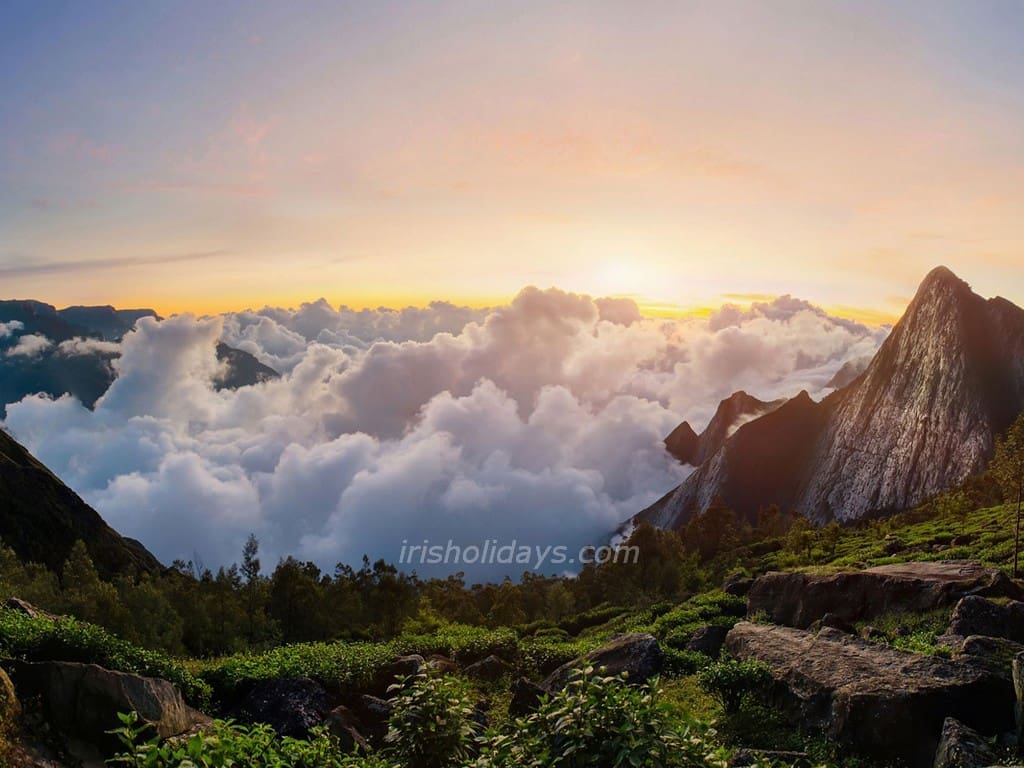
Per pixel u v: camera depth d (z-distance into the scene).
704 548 133.88
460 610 86.31
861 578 31.06
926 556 43.19
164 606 61.88
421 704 11.09
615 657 26.31
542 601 95.19
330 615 77.31
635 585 84.69
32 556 117.25
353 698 21.06
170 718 15.40
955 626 21.53
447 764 10.84
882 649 19.33
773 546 96.06
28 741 12.97
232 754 8.92
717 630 29.95
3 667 14.16
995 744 14.33
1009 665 16.75
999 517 59.81
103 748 14.05
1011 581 26.86
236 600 79.69
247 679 21.16
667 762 8.30
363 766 11.25
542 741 8.65
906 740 15.55
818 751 16.44
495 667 28.11
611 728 8.20
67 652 16.39
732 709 19.98
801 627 32.75
